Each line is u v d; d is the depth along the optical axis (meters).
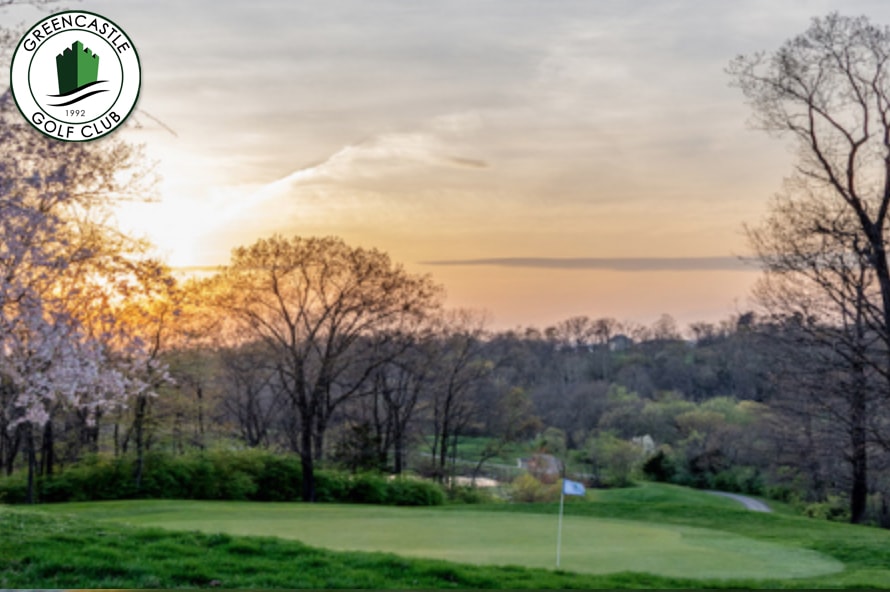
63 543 14.01
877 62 27.33
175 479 37.66
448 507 29.27
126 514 25.20
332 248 41.97
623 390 74.75
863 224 26.95
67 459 42.25
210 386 44.16
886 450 27.80
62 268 13.50
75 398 14.30
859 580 15.05
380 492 39.88
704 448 62.97
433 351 52.12
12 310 13.32
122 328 14.30
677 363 80.50
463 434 61.25
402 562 13.88
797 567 16.52
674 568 15.70
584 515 26.31
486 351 63.38
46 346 13.30
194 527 20.34
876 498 40.44
